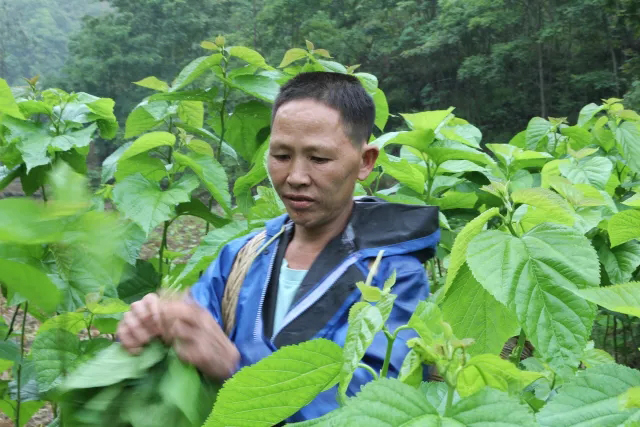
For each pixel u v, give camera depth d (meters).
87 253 0.68
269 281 1.61
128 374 1.06
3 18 101.00
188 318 1.19
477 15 37.28
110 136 3.22
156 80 3.09
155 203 2.66
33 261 1.89
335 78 1.62
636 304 0.97
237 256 1.71
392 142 2.64
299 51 2.99
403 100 42.50
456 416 0.84
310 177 1.55
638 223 1.86
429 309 1.14
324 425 0.90
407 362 1.07
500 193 1.41
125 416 1.04
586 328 1.18
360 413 0.82
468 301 1.38
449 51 40.91
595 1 32.34
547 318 1.20
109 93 54.62
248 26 50.81
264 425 1.07
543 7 38.25
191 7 56.19
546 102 38.25
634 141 3.18
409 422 0.82
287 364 1.01
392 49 41.53
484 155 2.57
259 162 2.77
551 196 1.36
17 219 0.54
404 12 45.19
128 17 55.44
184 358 1.16
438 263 2.87
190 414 1.07
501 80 38.62
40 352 2.12
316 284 1.51
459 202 2.75
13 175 2.97
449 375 0.94
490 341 1.38
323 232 1.59
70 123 2.99
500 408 0.83
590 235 2.54
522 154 2.81
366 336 0.96
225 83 2.91
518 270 1.23
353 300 1.48
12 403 2.82
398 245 1.53
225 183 2.81
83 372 1.06
